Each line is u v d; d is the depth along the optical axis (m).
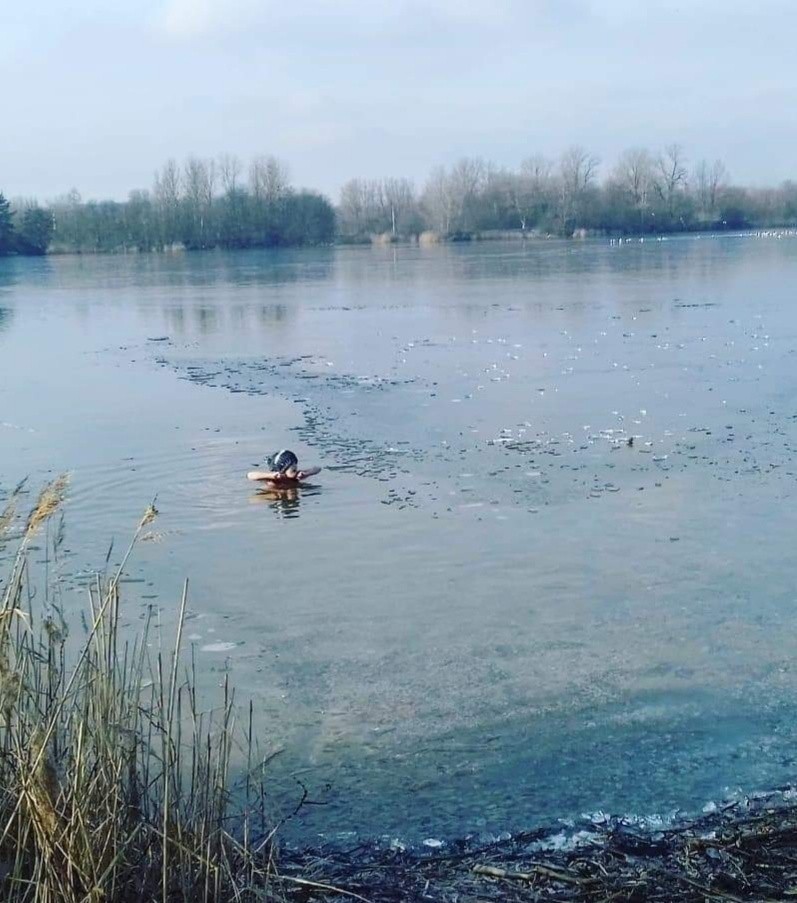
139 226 76.94
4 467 11.57
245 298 34.81
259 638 6.83
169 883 3.91
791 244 61.56
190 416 14.33
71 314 31.25
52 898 3.66
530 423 13.17
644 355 18.94
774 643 6.58
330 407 14.64
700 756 5.27
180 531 9.09
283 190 79.62
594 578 7.77
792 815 4.69
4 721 4.04
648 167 84.56
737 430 12.45
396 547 8.56
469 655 6.52
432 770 5.19
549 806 4.86
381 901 4.11
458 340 21.98
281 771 5.20
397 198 84.12
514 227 82.06
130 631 6.95
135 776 4.12
